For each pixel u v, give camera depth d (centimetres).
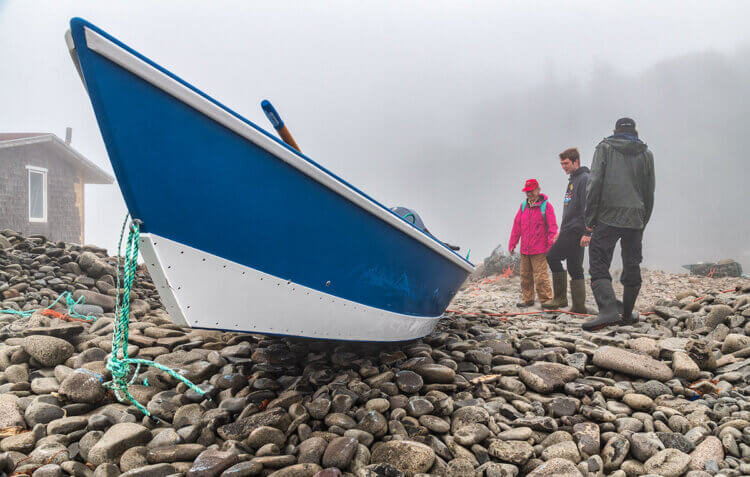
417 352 348
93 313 429
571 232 575
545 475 203
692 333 439
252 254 252
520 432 239
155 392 279
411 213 417
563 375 312
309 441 223
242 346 342
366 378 302
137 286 546
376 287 312
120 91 198
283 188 251
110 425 237
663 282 901
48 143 1689
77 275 533
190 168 222
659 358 364
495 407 273
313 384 290
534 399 290
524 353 367
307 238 268
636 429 247
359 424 239
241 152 234
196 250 234
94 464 205
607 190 455
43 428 222
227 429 232
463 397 286
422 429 241
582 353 352
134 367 302
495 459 222
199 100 214
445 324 484
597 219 470
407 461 210
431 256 350
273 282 262
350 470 210
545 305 626
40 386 268
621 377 328
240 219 243
